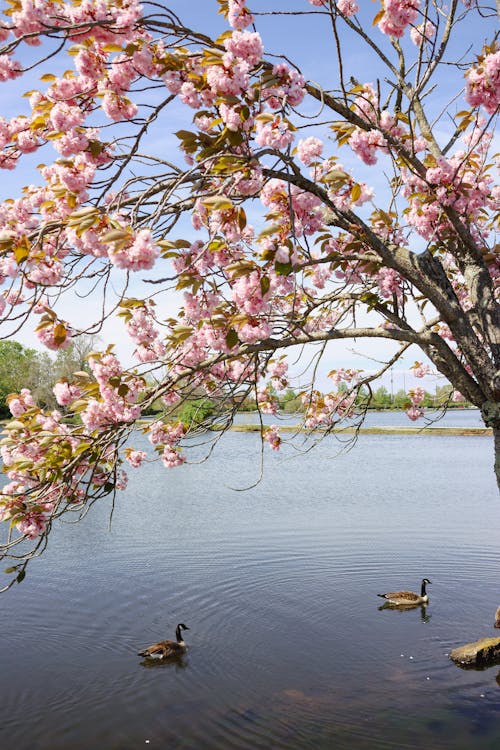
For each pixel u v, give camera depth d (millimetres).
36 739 8234
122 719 8758
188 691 9516
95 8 4281
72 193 4555
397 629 11719
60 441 5320
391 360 7926
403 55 6562
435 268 6461
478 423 77000
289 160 4586
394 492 26953
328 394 9672
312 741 7961
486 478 30688
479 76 5066
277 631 11742
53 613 12891
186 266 4750
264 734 8234
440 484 29000
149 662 10594
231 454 44969
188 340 5484
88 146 4527
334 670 10062
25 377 42500
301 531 19594
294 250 4578
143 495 27578
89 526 20938
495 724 8234
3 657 10859
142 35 4566
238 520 21578
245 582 14695
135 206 4531
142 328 5348
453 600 13227
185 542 18562
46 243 5055
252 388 6312
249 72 4488
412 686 9414
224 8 4773
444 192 5965
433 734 7984
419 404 9906
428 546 17516
